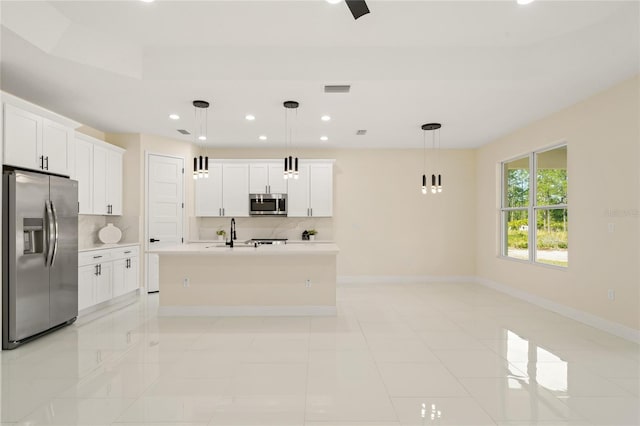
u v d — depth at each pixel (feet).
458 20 10.32
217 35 11.18
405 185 23.56
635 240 11.76
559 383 8.91
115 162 18.62
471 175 23.59
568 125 14.85
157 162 20.18
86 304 14.80
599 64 10.80
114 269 16.81
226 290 15.37
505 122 17.22
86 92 13.29
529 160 17.84
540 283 16.83
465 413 7.56
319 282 15.40
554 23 10.45
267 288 15.38
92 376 9.26
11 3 8.98
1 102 10.98
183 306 15.30
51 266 12.55
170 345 11.60
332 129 18.67
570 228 14.74
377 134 19.72
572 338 12.24
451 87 12.76
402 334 12.75
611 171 12.67
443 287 21.77
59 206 12.93
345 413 7.56
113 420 7.25
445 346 11.51
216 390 8.54
